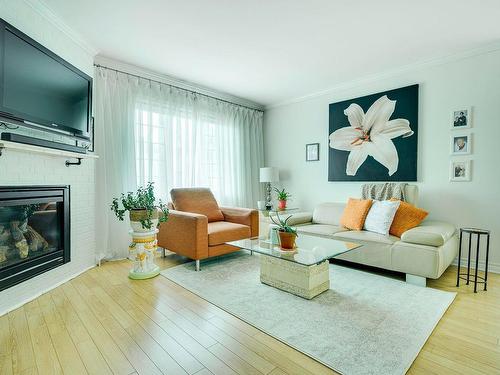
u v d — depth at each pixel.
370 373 1.30
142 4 2.20
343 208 3.59
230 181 4.54
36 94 2.07
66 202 2.49
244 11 2.29
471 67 2.93
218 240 2.93
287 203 4.80
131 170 3.34
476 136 2.91
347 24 2.47
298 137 4.63
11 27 1.85
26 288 2.08
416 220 2.85
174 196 3.33
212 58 3.18
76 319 1.82
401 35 2.65
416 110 3.29
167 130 3.70
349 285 2.41
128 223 3.30
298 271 2.18
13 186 1.96
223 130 4.45
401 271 2.49
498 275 2.71
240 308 1.98
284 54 3.07
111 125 3.18
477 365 1.36
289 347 1.52
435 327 1.73
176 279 2.57
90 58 2.94
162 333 1.66
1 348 1.50
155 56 3.13
